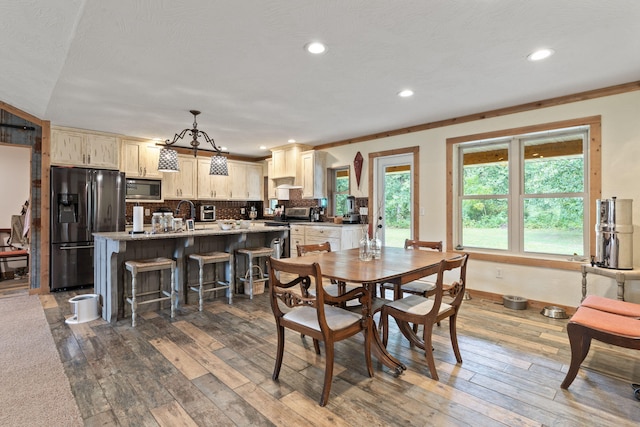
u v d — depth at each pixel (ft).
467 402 6.19
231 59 8.46
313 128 15.93
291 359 7.93
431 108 12.75
